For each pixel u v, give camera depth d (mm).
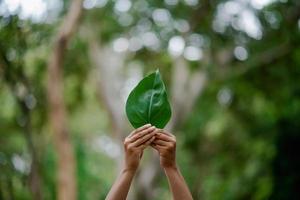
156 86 3887
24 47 10922
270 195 13477
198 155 20484
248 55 16016
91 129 22156
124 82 17859
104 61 16672
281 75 16297
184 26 15461
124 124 16438
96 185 19188
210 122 19062
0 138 15188
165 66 17516
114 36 16656
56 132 11328
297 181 13219
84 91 17016
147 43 16906
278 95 16609
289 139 13430
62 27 11570
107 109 16609
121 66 17297
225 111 18484
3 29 10648
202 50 16156
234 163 18375
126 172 3744
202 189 21188
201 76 16438
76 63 16422
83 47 16359
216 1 15133
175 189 3773
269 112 16531
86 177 17391
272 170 13586
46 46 12500
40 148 14148
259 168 15148
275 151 13578
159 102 3863
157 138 3779
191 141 20203
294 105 14234
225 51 16109
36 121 13438
